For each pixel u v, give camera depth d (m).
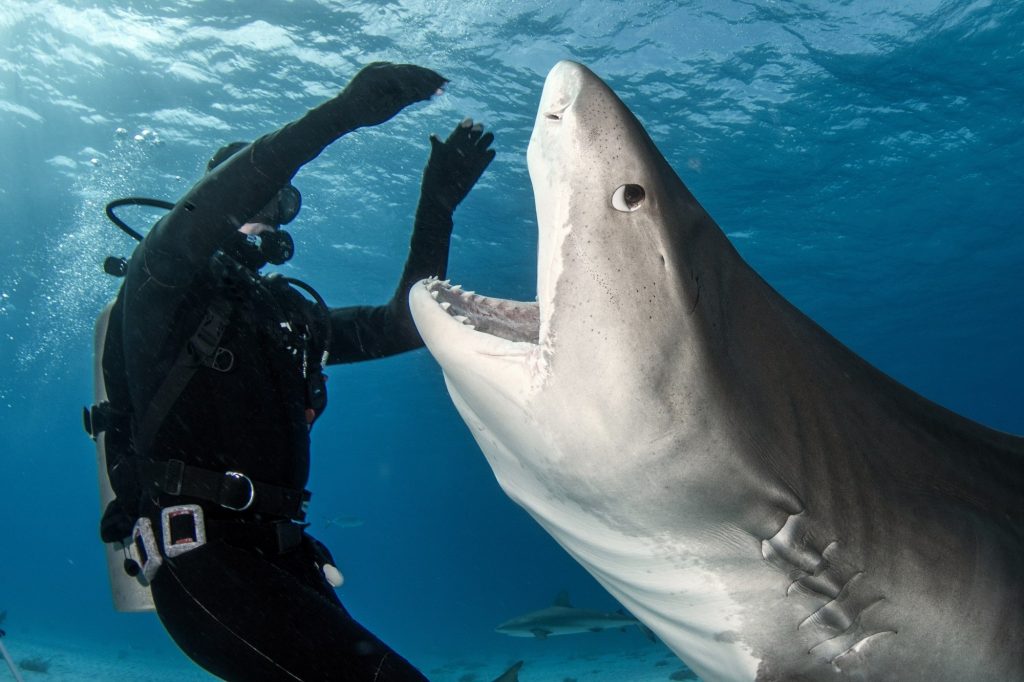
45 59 14.72
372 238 22.34
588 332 1.33
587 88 1.38
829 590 1.43
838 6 15.12
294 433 2.17
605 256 1.34
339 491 109.19
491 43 15.00
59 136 17.03
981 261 29.12
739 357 1.41
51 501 116.75
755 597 1.46
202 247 1.86
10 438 65.62
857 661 1.45
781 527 1.40
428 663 40.41
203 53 14.62
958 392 70.38
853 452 1.46
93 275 25.62
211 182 1.85
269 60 14.89
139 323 1.97
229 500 1.91
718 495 1.37
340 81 15.52
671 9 14.77
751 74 16.95
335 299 27.58
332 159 17.58
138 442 2.00
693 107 17.94
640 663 22.77
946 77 17.56
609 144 1.36
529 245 23.42
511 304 1.66
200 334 2.01
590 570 1.68
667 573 1.49
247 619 1.74
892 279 30.67
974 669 1.41
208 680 25.16
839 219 24.50
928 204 23.88
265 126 16.78
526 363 1.36
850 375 1.56
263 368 2.12
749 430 1.37
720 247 1.49
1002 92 18.22
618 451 1.35
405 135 16.89
